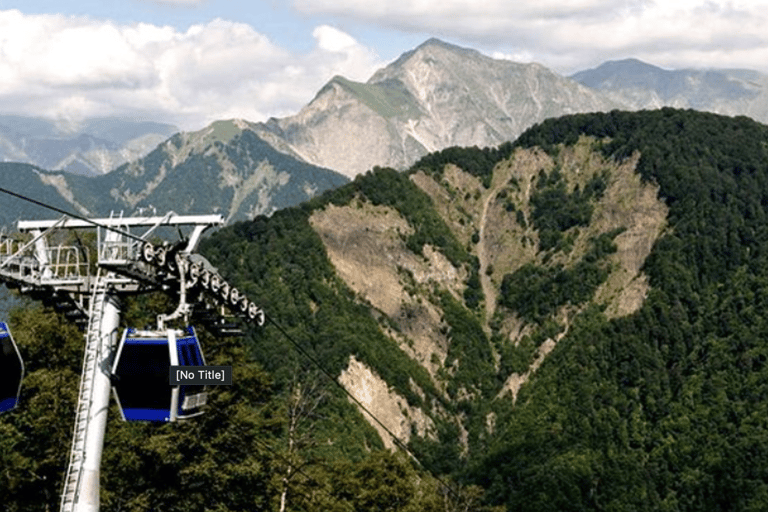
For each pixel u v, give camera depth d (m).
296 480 62.44
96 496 26.09
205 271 29.23
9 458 48.38
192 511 51.22
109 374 26.59
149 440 47.75
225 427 51.03
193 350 27.39
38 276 26.80
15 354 26.61
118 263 26.22
